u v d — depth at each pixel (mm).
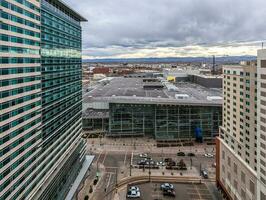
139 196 108688
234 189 100688
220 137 117750
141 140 179375
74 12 109562
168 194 110000
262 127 79625
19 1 66938
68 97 107688
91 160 137875
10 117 63250
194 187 117562
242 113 95375
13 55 64375
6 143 61500
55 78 93188
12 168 64250
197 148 165375
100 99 194000
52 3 91312
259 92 80500
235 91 101875
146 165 138000
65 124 104188
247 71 91750
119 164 140375
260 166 81312
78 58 122938
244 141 93938
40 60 80062
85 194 110875
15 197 65812
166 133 180750
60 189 97750
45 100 84562
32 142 75312
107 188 115688
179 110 179375
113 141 177500
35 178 77375
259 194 82188
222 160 112938
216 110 180000
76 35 119250
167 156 151500
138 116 186625
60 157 98562
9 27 62469
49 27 88000
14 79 64938
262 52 78250
